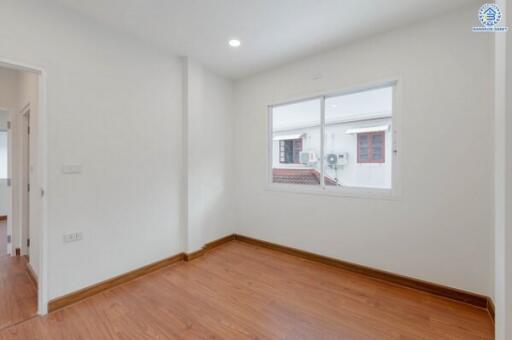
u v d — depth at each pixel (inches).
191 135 122.4
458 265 84.0
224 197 145.6
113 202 95.2
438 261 87.7
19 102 122.3
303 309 80.0
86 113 87.3
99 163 90.9
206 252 131.8
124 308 80.4
